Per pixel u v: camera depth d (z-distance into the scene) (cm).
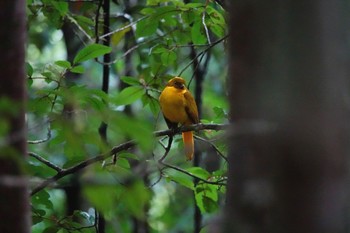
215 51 1677
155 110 998
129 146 828
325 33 386
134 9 1445
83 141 457
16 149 450
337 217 380
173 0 1080
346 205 381
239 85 399
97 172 452
